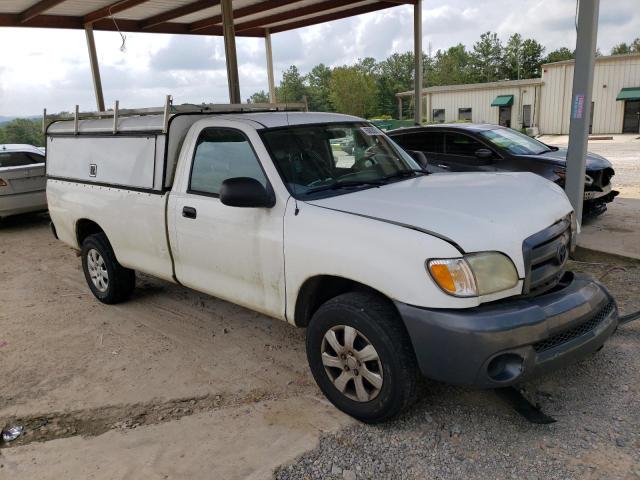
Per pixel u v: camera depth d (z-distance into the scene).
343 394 3.40
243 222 3.83
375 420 3.26
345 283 3.47
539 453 2.99
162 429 3.46
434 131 9.06
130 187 4.91
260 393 3.82
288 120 4.18
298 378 4.00
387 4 11.80
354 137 4.41
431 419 3.36
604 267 5.93
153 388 3.99
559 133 32.59
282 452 3.13
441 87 37.12
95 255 5.71
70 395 3.96
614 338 4.22
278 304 3.73
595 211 7.99
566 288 3.29
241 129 3.99
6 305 5.97
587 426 3.19
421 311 2.90
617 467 2.83
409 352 3.07
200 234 4.21
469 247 2.92
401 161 4.58
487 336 2.80
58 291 6.38
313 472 2.95
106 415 3.68
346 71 66.06
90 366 4.39
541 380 3.70
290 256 3.51
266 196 3.61
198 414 3.61
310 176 3.81
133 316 5.41
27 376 4.27
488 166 8.29
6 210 9.61
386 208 3.31
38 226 10.45
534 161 7.84
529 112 33.75
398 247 2.99
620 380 3.63
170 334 4.93
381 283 3.04
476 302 2.89
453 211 3.21
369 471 2.94
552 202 3.62
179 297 5.89
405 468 2.94
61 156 6.02
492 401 3.53
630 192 10.84
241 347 4.58
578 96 6.32
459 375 2.88
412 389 3.11
